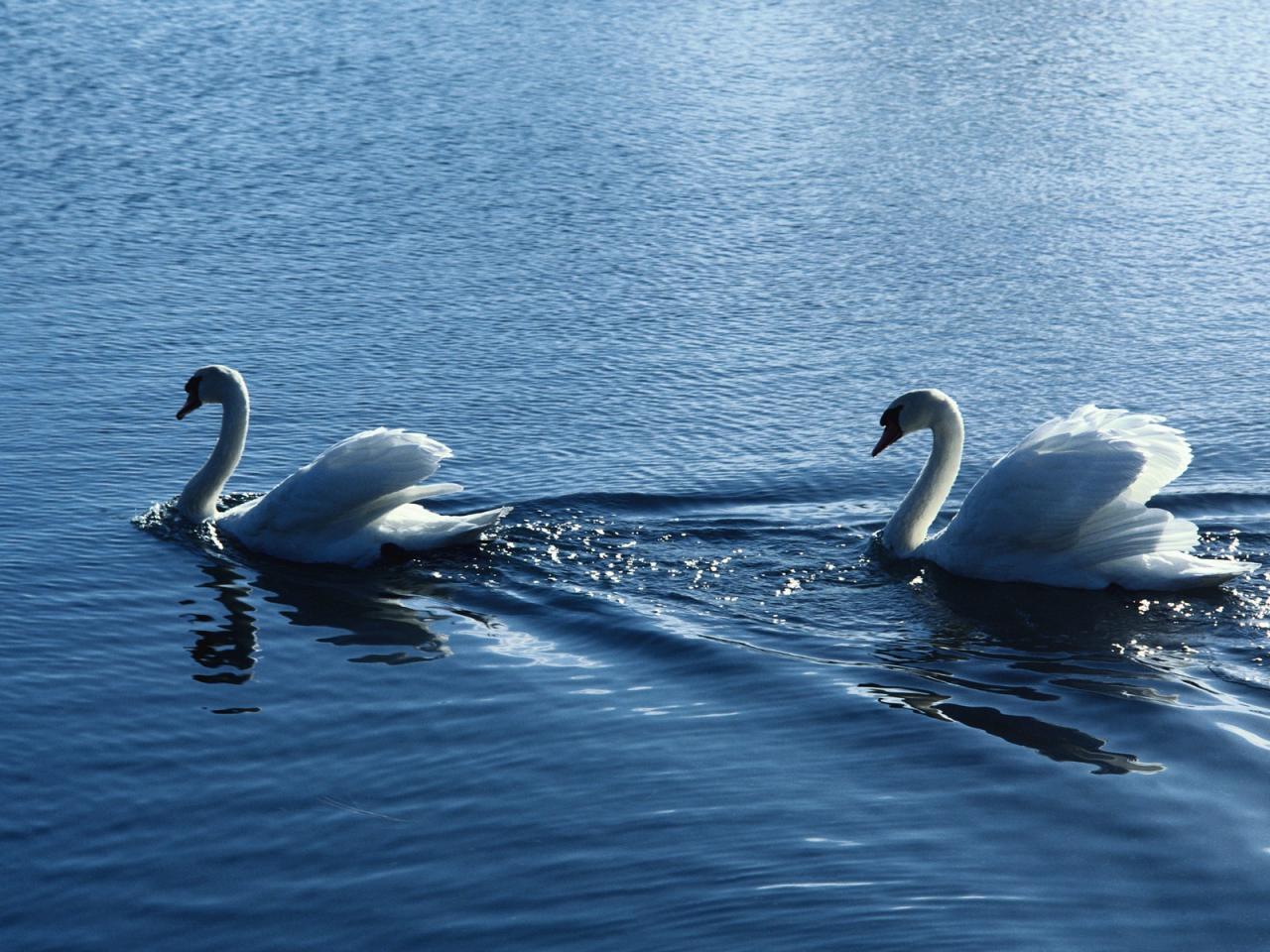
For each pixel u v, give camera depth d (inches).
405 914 366.3
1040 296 925.2
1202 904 366.0
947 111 1350.9
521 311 884.6
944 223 1063.0
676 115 1311.5
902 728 452.1
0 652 503.5
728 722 457.4
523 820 404.8
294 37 1558.8
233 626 527.8
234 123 1266.0
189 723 459.2
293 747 445.1
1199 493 633.0
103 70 1419.8
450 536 588.7
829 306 904.3
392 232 1021.2
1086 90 1428.4
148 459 682.8
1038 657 501.0
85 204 1060.5
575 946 353.7
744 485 659.4
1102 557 553.0
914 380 792.9
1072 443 554.9
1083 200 1115.9
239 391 623.8
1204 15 1763.0
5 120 1253.1
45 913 369.4
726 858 386.0
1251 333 859.4
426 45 1537.9
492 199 1091.3
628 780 424.2
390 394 761.0
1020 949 349.7
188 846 396.2
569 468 675.4
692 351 828.6
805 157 1208.8
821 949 350.9
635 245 1004.6
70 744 446.3
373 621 532.4
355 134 1240.8
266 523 589.9
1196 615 532.7
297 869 385.4
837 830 398.6
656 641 511.8
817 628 525.0
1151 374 799.7
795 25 1665.8
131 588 557.0
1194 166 1204.5
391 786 423.5
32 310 865.5
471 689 480.4
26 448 685.9
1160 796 412.8
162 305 881.5
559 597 549.3
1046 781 421.1
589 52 1521.9
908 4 1790.1
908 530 588.4
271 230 1019.3
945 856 386.6
